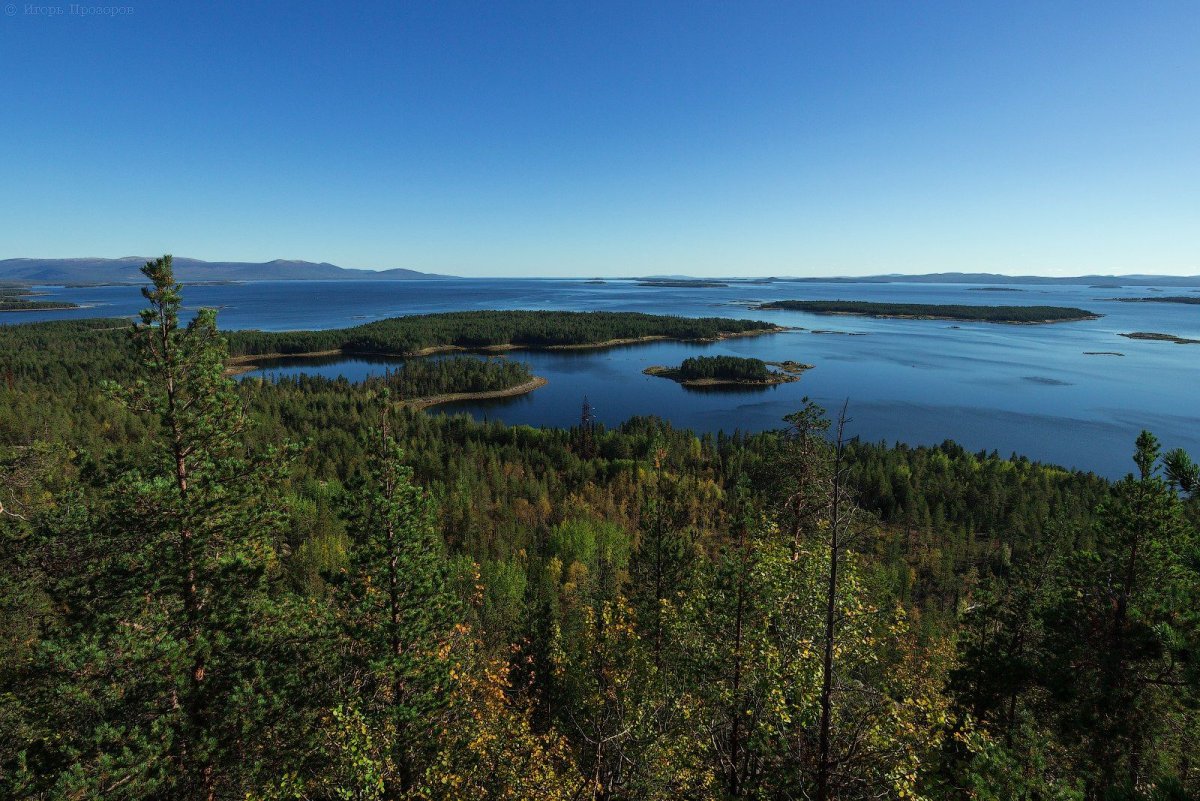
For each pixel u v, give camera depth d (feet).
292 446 77.30
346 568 78.89
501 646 121.90
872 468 297.74
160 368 67.67
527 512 253.85
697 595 79.30
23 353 585.63
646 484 271.49
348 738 64.64
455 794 67.97
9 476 82.38
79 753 54.54
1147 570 71.15
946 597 198.90
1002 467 317.01
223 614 67.87
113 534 65.16
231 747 63.31
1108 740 64.28
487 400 607.78
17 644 75.00
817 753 57.93
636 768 68.59
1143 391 605.73
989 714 85.66
